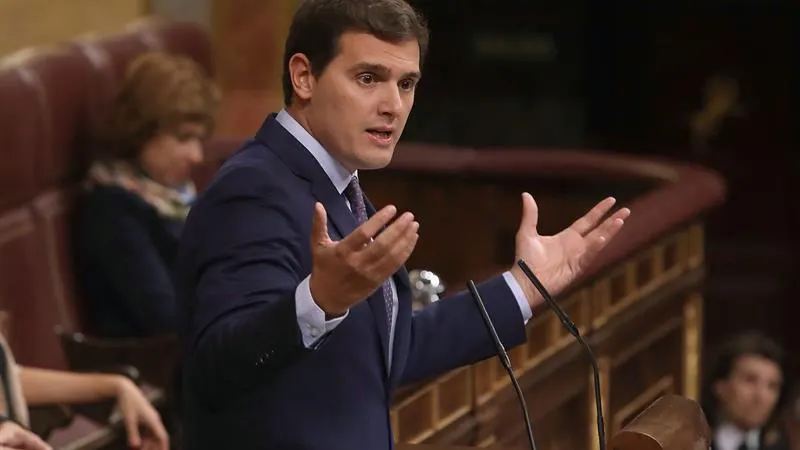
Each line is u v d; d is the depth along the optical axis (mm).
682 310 17609
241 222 7578
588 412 15180
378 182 20297
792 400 19188
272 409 7613
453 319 8641
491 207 20047
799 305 33281
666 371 17281
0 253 14758
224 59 25109
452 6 33125
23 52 16562
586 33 33219
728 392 19000
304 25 7852
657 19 33344
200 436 7840
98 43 17781
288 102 8031
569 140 33219
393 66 7699
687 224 17359
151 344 14789
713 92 33500
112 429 13195
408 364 8508
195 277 7645
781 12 33031
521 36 33219
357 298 6754
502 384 13461
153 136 16188
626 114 33719
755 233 33625
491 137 33500
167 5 24375
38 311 15258
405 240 6602
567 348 14688
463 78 33375
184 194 16625
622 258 15422
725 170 33688
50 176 15875
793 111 33344
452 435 12672
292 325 6832
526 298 8672
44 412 12586
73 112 16484
